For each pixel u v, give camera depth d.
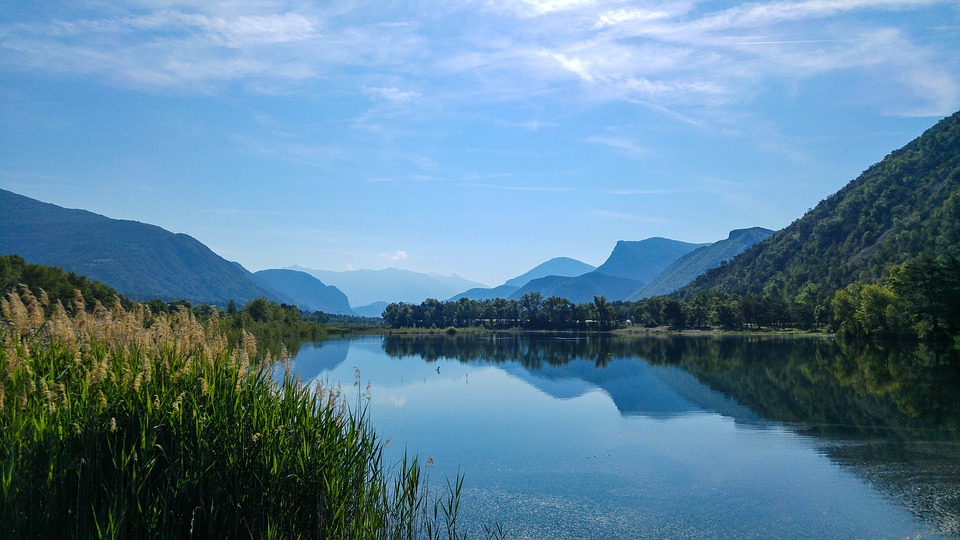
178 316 11.28
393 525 13.12
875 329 95.38
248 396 10.24
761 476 22.61
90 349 10.05
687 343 116.56
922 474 22.38
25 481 7.67
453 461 25.00
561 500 19.91
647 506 19.44
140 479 8.57
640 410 38.25
